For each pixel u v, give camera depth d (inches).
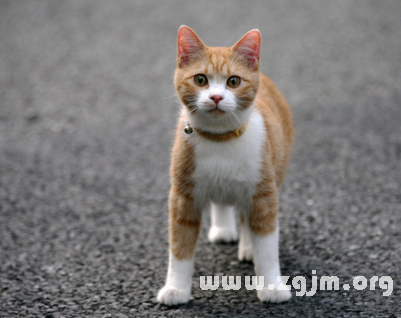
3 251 231.6
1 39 577.3
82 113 413.1
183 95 187.0
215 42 528.7
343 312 177.5
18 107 423.8
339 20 601.0
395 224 241.0
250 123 189.8
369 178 295.3
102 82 474.0
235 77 183.8
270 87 233.3
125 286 201.9
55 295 195.8
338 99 418.6
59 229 253.4
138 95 446.3
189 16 625.3
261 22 598.2
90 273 212.8
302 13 625.9
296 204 269.6
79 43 563.2
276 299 185.5
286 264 213.8
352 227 241.4
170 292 186.2
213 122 181.5
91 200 284.5
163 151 346.9
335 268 208.7
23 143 362.3
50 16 639.8
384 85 441.7
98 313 182.2
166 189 296.4
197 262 222.1
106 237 244.8
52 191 295.9
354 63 491.2
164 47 546.9
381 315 174.2
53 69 502.9
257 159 185.2
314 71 476.4
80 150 351.3
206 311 182.2
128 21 620.4
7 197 287.7
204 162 184.9
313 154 331.6
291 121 241.3
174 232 190.4
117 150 350.0
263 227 188.5
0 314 182.9
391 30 566.6
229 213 239.9
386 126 366.6
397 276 199.8
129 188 298.5
